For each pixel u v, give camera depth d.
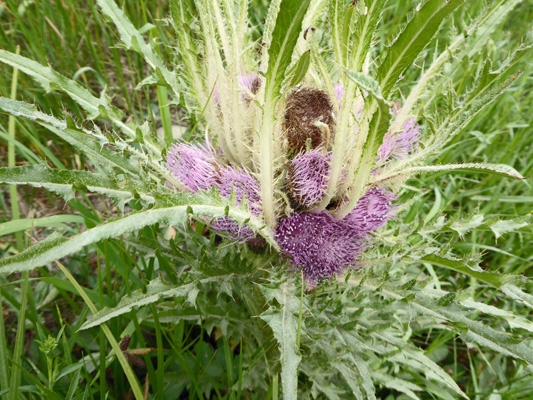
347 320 0.19
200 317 0.22
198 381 0.22
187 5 0.20
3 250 0.29
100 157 0.20
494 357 0.27
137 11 0.45
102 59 0.40
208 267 0.20
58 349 0.24
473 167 0.16
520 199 0.33
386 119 0.14
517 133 0.38
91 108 0.21
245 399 0.24
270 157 0.17
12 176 0.15
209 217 0.20
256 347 0.24
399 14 0.46
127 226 0.14
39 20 0.40
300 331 0.17
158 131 0.39
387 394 0.26
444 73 0.25
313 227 0.19
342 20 0.15
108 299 0.24
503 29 0.49
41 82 0.20
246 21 0.22
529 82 0.43
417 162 0.19
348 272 0.21
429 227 0.21
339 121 0.16
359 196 0.18
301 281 0.18
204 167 0.20
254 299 0.22
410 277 0.28
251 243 0.21
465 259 0.18
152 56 0.25
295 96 0.19
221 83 0.19
